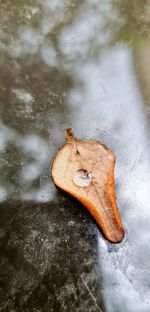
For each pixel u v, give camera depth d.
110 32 0.30
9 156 0.23
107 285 0.20
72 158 0.20
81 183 0.20
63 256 0.20
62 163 0.20
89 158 0.20
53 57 0.28
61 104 0.25
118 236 0.19
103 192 0.19
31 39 0.29
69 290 0.19
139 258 0.20
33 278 0.20
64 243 0.21
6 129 0.24
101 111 0.25
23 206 0.22
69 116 0.25
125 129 0.24
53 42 0.29
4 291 0.19
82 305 0.19
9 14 0.30
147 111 0.25
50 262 0.20
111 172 0.20
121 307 0.19
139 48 0.28
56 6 0.31
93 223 0.21
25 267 0.20
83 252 0.20
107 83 0.27
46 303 0.19
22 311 0.19
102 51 0.28
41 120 0.25
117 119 0.25
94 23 0.30
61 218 0.21
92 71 0.27
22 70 0.27
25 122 0.25
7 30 0.29
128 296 0.19
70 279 0.20
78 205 0.22
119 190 0.22
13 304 0.19
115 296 0.19
